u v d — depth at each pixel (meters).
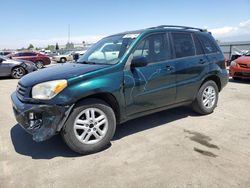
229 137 4.11
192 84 4.79
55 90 3.26
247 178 2.91
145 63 3.82
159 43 4.33
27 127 3.40
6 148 3.87
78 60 4.66
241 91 7.79
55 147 3.86
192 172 3.06
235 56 12.51
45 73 3.77
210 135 4.21
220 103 6.30
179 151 3.62
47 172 3.15
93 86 3.44
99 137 3.64
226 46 17.03
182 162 3.30
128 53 3.87
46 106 3.25
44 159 3.49
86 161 3.41
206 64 5.01
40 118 3.33
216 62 5.24
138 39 4.04
